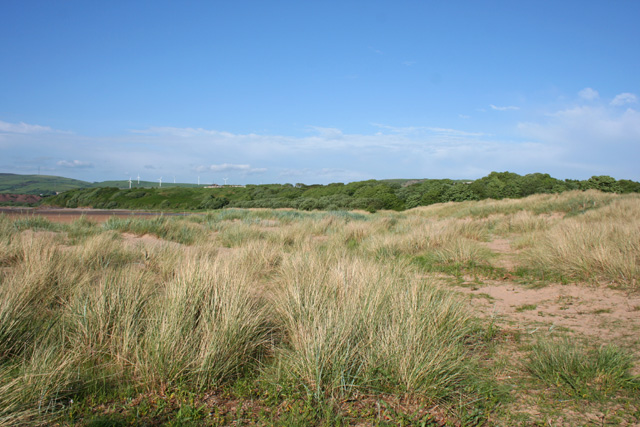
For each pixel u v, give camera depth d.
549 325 4.50
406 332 3.59
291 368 3.31
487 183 58.75
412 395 3.01
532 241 9.77
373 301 4.21
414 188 58.84
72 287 5.07
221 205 49.16
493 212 19.77
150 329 3.60
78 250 7.35
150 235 12.18
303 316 4.12
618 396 2.90
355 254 9.03
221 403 3.01
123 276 5.04
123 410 2.84
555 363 3.35
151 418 2.75
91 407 2.86
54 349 3.44
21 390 2.78
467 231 12.00
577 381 3.08
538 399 2.94
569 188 48.34
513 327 4.53
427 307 4.19
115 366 3.35
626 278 5.77
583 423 2.59
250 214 21.66
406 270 6.77
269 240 11.23
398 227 14.34
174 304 3.98
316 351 3.20
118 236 11.27
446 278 7.29
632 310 4.70
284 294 4.84
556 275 6.64
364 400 3.01
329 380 3.10
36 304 4.55
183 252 8.21
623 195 21.94
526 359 3.64
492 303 5.58
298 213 24.16
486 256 8.80
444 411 2.84
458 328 4.17
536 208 18.73
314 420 2.72
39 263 5.59
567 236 7.91
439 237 10.49
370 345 3.45
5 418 2.51
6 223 11.30
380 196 51.03
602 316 4.63
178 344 3.40
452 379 3.20
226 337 3.61
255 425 2.69
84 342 3.64
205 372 3.23
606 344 3.81
